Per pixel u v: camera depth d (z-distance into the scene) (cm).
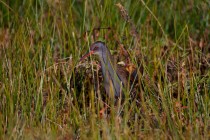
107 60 1180
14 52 1295
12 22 1472
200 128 1077
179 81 1215
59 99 1213
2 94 1170
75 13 1561
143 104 1109
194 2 1480
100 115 1123
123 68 1220
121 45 1302
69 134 1040
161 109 1161
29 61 1239
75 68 1266
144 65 1216
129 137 1012
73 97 1214
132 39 1355
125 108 1103
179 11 1490
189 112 1126
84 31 1426
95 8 1427
